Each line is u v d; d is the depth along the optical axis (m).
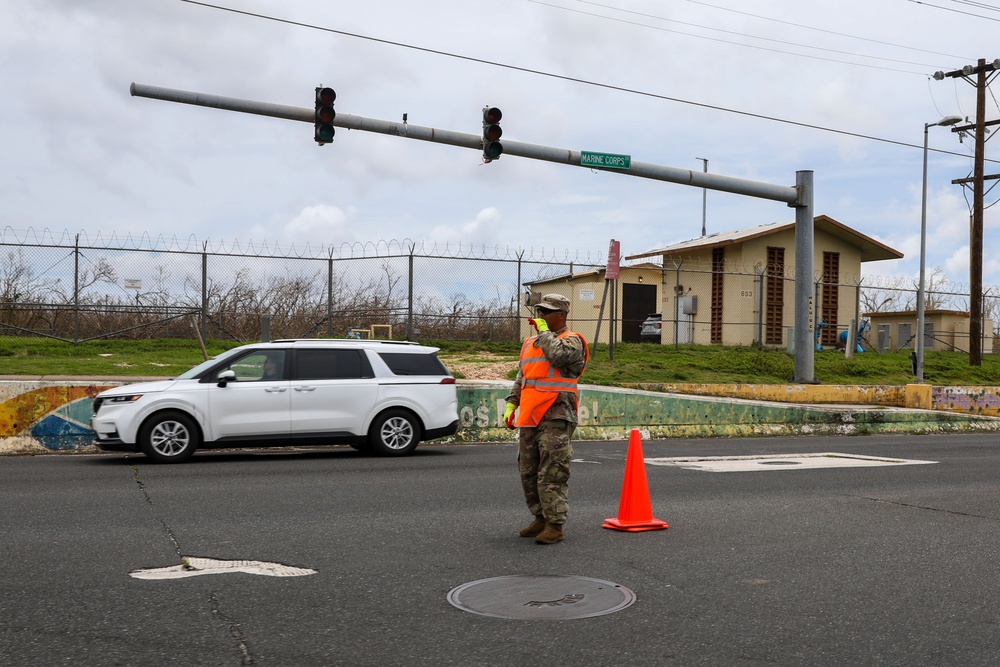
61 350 21.22
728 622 5.31
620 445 16.59
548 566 6.63
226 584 6.01
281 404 13.37
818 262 33.00
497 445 16.25
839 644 4.95
